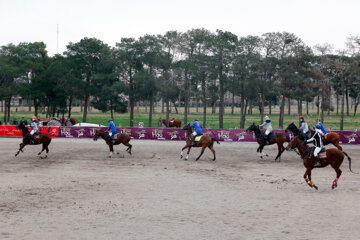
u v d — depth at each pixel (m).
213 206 13.11
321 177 19.06
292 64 54.72
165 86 55.12
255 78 54.09
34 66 65.81
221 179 18.36
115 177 18.62
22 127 25.09
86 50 61.38
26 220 11.29
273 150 30.83
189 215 11.95
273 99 107.69
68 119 47.25
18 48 67.81
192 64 53.78
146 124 68.31
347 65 54.72
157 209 12.66
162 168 21.61
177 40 56.97
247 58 54.75
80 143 34.34
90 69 63.03
